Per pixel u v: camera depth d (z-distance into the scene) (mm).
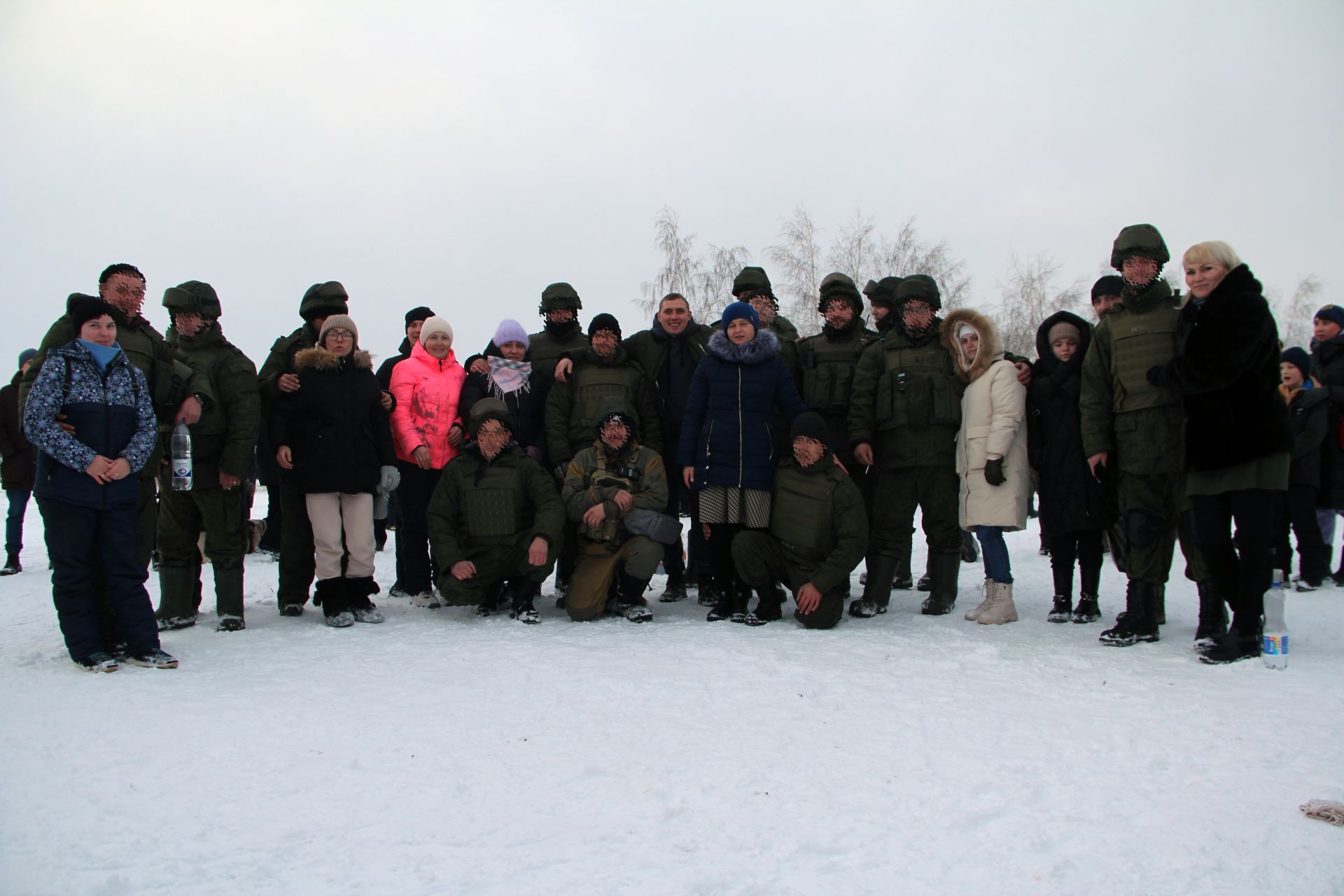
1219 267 4602
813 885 2367
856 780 3061
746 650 4867
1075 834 2652
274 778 3096
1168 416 5125
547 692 4062
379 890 2354
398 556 7445
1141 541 5156
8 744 3418
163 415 5496
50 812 2832
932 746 3381
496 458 6016
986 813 2791
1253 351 4469
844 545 5551
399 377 6691
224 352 5797
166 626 5801
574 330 7137
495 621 5953
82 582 4648
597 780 3070
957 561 6281
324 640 5281
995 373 5863
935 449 6121
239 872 2453
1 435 9023
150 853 2568
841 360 6707
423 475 6840
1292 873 2428
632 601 5996
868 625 5809
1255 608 4605
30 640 5570
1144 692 4051
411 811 2842
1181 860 2484
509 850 2570
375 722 3664
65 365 4641
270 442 6012
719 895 2324
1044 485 5902
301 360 5930
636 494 6059
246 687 4199
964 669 4496
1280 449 4520
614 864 2480
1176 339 5121
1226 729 3512
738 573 5832
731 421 5887
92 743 3422
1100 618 6027
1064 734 3494
